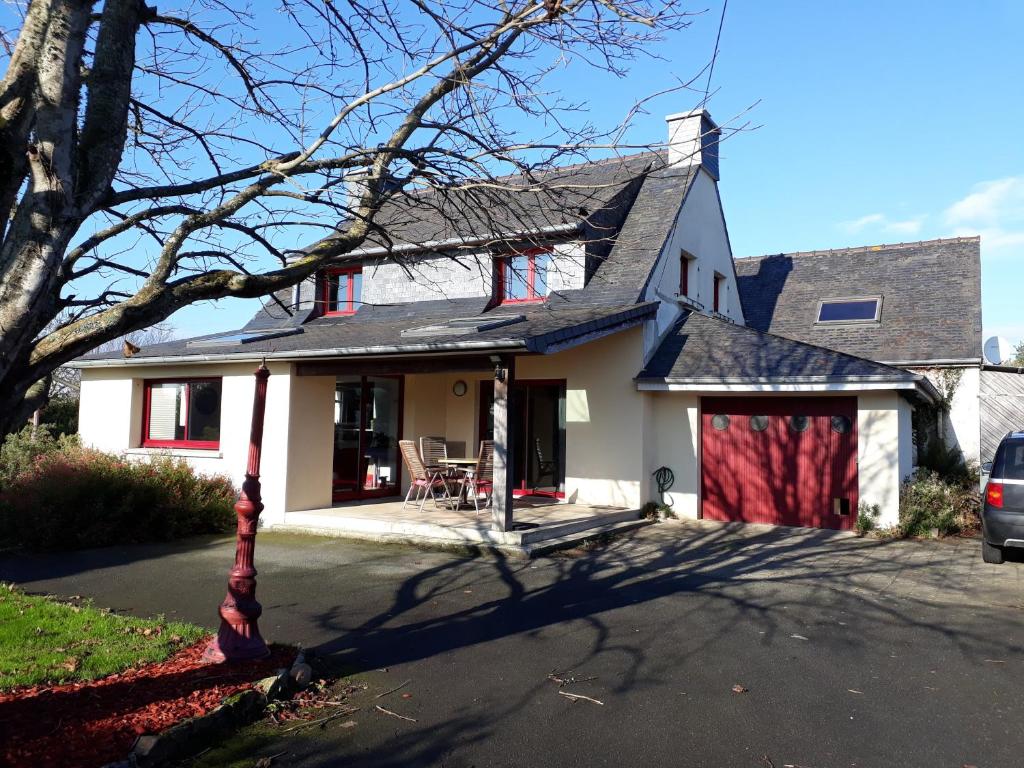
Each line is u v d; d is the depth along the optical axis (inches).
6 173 142.5
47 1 146.4
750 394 514.3
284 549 408.5
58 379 920.3
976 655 232.1
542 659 226.1
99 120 160.2
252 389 506.0
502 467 402.3
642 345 518.0
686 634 252.8
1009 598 304.8
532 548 389.1
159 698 179.9
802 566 368.5
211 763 156.8
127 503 423.5
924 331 641.0
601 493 527.5
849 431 482.9
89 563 369.4
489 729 175.3
